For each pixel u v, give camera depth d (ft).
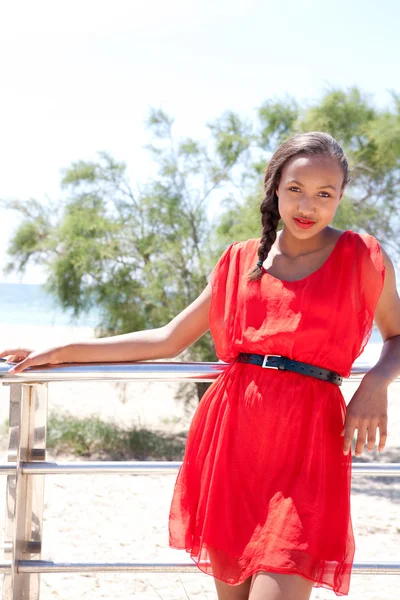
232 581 7.19
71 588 14.76
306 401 7.35
